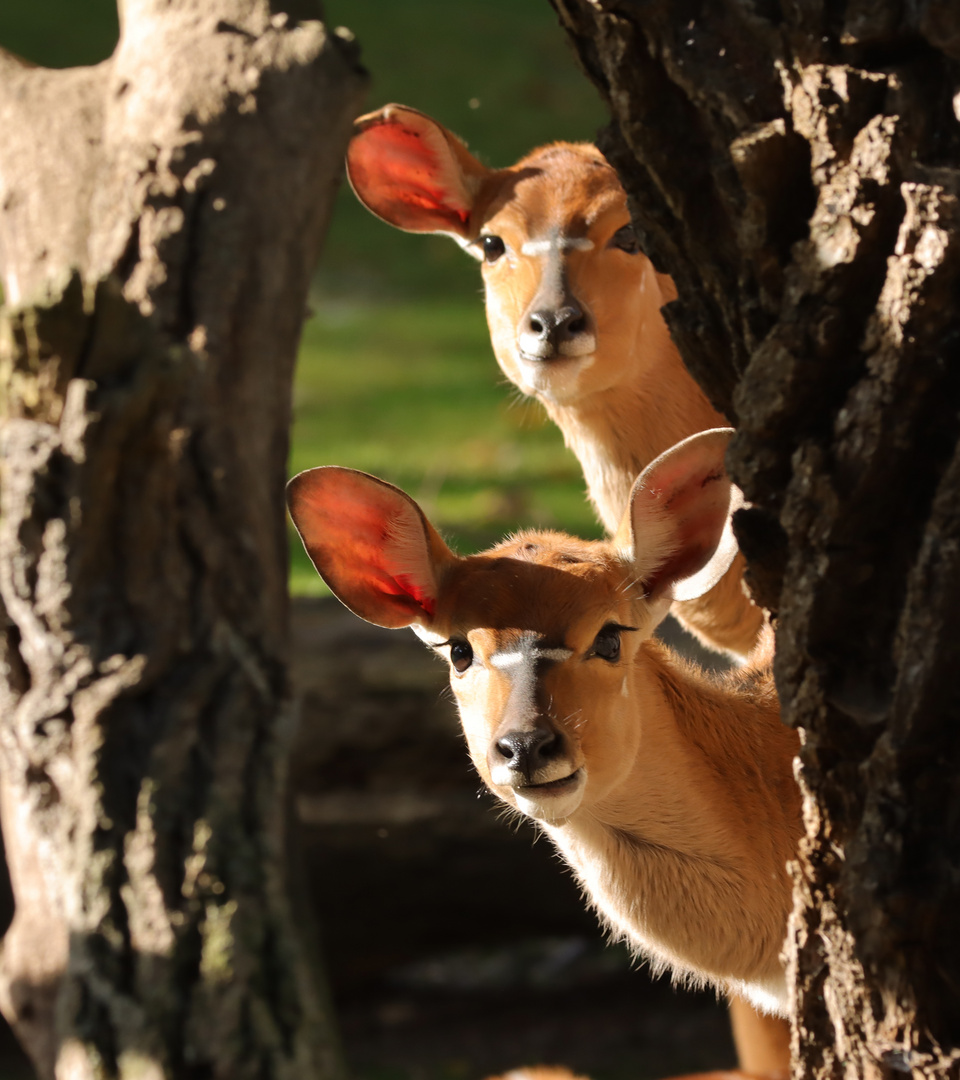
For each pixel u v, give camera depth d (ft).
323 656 45.65
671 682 28.60
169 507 30.27
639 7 20.52
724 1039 45.93
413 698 45.03
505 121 144.15
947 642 19.53
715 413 37.14
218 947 26.76
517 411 90.17
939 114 19.69
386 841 44.78
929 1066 20.47
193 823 28.22
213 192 33.04
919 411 19.72
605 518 38.27
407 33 166.61
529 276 36.01
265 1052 25.93
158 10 35.09
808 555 20.56
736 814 28.30
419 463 80.33
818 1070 22.22
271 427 33.22
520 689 25.34
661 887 28.17
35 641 29.27
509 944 53.36
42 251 33.32
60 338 28.60
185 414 31.32
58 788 28.78
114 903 27.45
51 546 29.01
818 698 20.94
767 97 20.36
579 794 25.38
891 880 20.29
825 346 20.15
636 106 21.43
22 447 28.96
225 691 29.86
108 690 28.86
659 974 31.65
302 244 34.27
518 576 26.78
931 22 18.98
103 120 34.24
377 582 28.27
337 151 34.83
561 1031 46.98
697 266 22.45
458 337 113.80
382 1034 47.44
